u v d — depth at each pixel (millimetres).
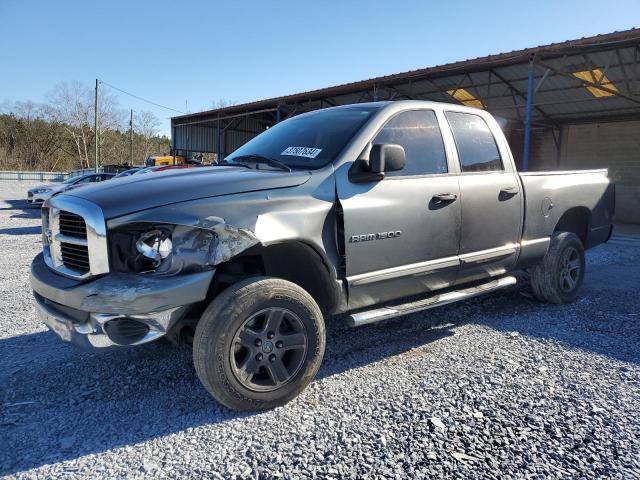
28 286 6289
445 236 3941
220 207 2842
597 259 8602
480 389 3266
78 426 2848
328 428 2797
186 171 3406
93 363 3766
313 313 3109
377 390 3270
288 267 3334
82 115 71125
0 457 2537
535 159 21922
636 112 18094
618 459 2494
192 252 2764
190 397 3207
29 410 3041
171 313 2713
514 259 4656
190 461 2496
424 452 2559
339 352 3971
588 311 5102
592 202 5578
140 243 2760
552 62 14117
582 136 20250
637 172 18453
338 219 3340
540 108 19156
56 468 2441
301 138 3891
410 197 3680
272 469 2426
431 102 4180
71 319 2848
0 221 15477
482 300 5527
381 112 3785
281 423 2859
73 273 2906
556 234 5258
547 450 2574
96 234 2727
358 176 3420
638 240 11656
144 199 2805
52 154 74500
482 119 4590
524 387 3293
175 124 26734
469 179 4172
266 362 2971
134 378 3496
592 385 3320
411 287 3812
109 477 2373
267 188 3070
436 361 3754
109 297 2648
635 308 5223
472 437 2695
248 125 29500
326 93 18406
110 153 75625
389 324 4684
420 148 3922
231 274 3221
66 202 2957
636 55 13383
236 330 2822
